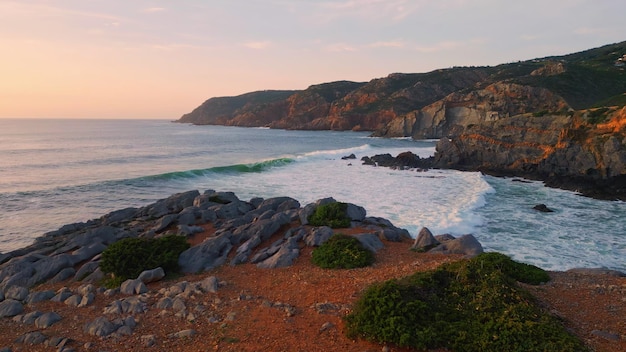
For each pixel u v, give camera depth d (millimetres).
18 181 41688
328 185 38812
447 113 120312
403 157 60656
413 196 33906
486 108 110250
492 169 55969
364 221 18781
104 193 35688
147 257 13266
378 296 8297
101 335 8625
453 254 13664
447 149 63406
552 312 8336
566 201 35500
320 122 184000
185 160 62500
